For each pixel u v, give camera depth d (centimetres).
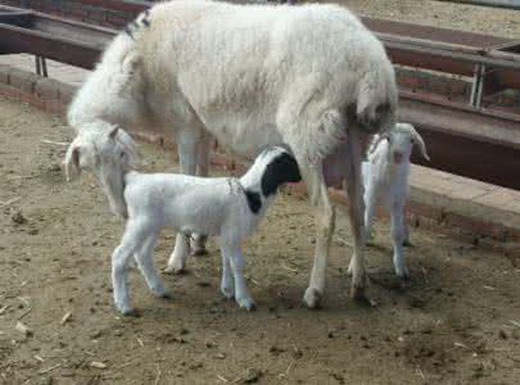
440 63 456
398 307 307
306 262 332
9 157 413
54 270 321
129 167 299
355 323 298
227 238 296
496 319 303
